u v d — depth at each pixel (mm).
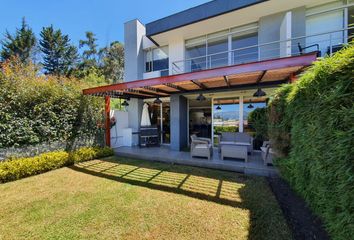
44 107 5938
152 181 4496
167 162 6395
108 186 4207
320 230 2469
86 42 33156
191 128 9219
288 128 3855
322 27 6418
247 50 7613
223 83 6551
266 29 7059
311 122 2488
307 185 2789
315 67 2277
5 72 5395
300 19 6477
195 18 7453
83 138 7301
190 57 8898
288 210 3057
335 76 1929
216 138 8078
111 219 2854
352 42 1856
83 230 2592
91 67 27094
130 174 5082
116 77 27734
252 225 2650
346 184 1717
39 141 5832
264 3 6297
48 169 5516
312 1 6172
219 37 8211
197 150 6180
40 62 26125
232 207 3180
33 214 3029
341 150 1762
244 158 5594
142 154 7078
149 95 8703
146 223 2736
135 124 9602
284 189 3918
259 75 5363
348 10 6113
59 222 2793
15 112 5246
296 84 3111
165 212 3041
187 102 9047
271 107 4703
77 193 3846
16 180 4711
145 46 10109
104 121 8281
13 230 2615
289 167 3729
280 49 6484
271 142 4797
